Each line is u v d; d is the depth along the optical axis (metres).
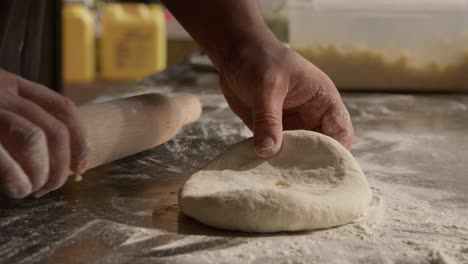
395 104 1.83
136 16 3.25
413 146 1.40
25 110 0.82
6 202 1.02
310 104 1.22
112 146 1.11
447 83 1.96
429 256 0.85
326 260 0.84
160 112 1.22
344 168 1.04
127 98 1.20
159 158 1.27
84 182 1.12
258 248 0.88
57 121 0.83
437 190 1.12
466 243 0.90
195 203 0.95
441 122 1.62
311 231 0.94
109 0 3.57
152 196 1.07
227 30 1.26
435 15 1.92
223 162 1.08
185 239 0.90
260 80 1.15
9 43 1.57
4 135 0.79
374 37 1.95
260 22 1.27
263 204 0.92
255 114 1.11
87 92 3.05
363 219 0.98
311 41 1.97
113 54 3.26
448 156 1.32
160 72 2.22
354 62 1.96
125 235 0.92
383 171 1.22
